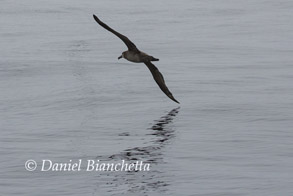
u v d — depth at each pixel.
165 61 39.69
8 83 33.75
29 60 39.91
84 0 84.50
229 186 17.73
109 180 18.39
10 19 64.75
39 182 18.31
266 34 52.94
